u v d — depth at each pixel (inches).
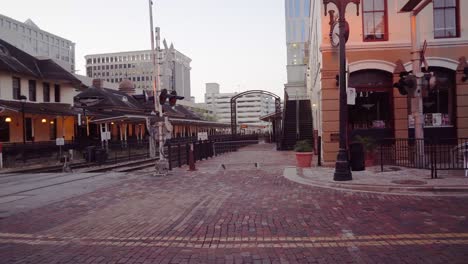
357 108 668.1
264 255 209.2
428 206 318.3
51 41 5782.5
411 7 548.7
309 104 1333.7
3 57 1205.7
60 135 1453.0
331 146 651.5
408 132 636.7
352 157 519.5
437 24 647.8
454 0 645.3
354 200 351.6
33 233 265.3
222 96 6323.8
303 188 424.8
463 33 640.4
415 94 518.6
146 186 470.3
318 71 804.0
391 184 402.9
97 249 226.1
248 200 362.6
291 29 3383.4
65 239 248.5
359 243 225.1
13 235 260.8
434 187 382.6
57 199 397.1
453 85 649.0
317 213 304.0
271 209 321.7
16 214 327.0
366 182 421.7
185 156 805.9
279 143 1261.1
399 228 254.2
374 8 656.4
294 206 331.3
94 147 1023.0
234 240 238.1
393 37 646.5
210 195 394.0
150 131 1197.1
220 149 1068.5
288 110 1301.7
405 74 530.9
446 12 646.5
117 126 1871.3
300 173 530.6
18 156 933.8
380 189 394.3
